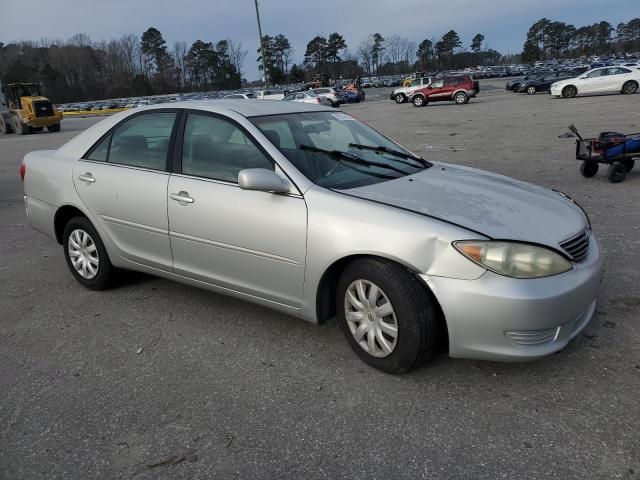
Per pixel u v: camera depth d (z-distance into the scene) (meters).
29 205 4.95
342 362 3.36
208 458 2.59
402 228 2.93
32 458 2.64
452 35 126.44
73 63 103.81
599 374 3.09
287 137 3.68
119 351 3.65
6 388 3.26
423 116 25.23
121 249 4.30
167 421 2.88
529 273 2.81
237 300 4.39
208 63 104.31
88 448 2.69
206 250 3.73
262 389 3.13
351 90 46.22
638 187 7.72
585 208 6.74
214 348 3.63
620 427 2.64
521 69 86.62
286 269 3.36
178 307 4.30
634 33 134.62
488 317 2.79
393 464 2.49
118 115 4.46
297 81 93.88
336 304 3.35
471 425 2.72
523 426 2.69
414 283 2.94
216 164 3.71
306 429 2.76
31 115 29.08
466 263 2.81
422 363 3.11
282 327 3.88
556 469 2.40
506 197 3.37
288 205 3.31
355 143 4.02
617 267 4.63
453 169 4.06
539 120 18.66
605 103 23.45
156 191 3.93
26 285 4.96
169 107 4.10
